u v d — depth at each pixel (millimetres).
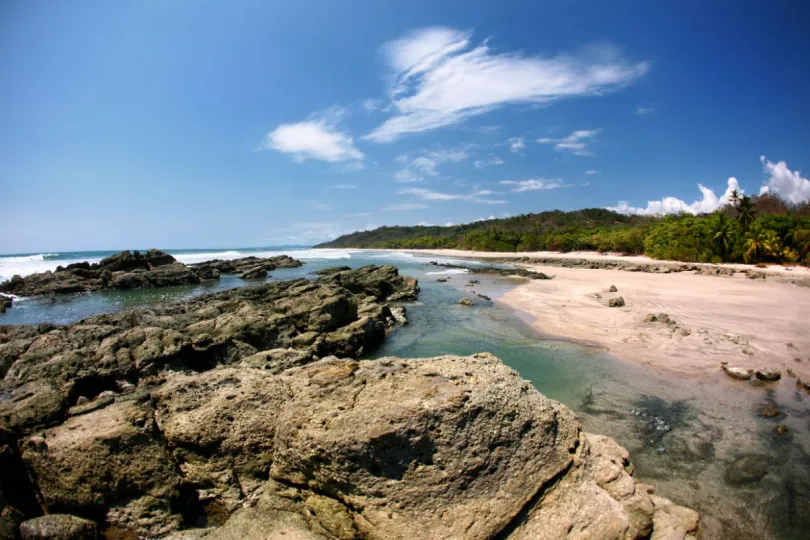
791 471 5441
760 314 14109
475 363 5289
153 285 26000
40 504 4238
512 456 4215
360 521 3920
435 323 14680
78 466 4164
